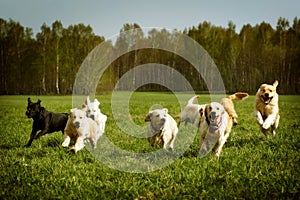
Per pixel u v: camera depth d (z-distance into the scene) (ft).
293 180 17.43
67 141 25.67
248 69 177.78
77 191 16.35
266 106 31.35
